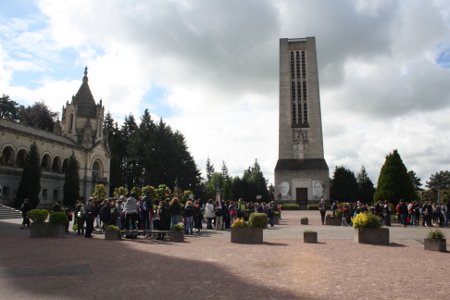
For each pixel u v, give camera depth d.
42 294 9.91
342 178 106.44
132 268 13.53
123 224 26.95
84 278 11.82
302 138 83.19
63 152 69.69
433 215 38.25
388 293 10.48
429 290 10.81
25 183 54.19
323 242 22.34
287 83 85.94
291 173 81.38
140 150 95.00
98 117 82.75
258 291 10.58
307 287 11.09
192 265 14.30
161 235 23.64
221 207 32.97
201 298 9.80
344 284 11.48
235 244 21.11
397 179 48.94
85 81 85.31
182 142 102.62
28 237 23.34
